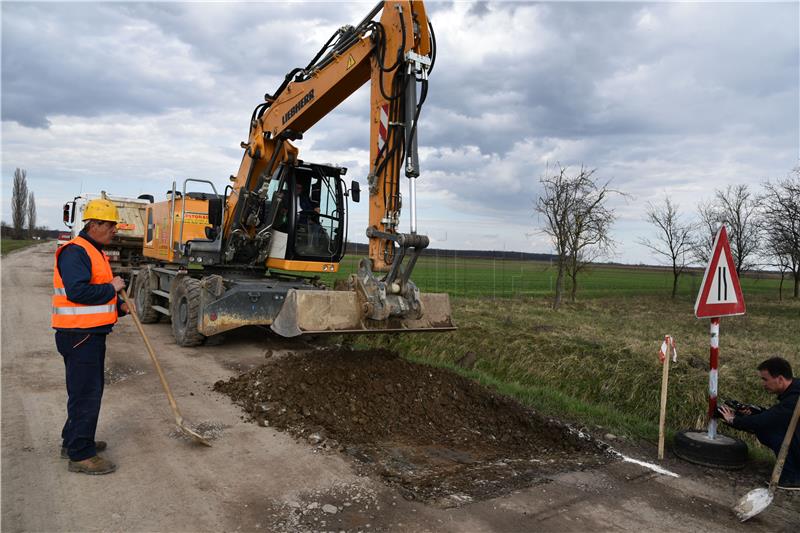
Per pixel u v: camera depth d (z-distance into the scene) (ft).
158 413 17.12
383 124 18.72
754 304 62.80
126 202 53.26
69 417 12.63
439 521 10.94
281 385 18.33
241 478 12.64
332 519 10.85
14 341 27.86
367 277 18.02
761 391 20.59
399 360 20.68
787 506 12.56
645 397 21.63
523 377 25.16
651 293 81.05
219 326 25.80
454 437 16.56
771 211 56.49
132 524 10.37
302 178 30.53
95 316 12.39
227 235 30.48
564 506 11.94
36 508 10.85
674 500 12.56
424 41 18.16
